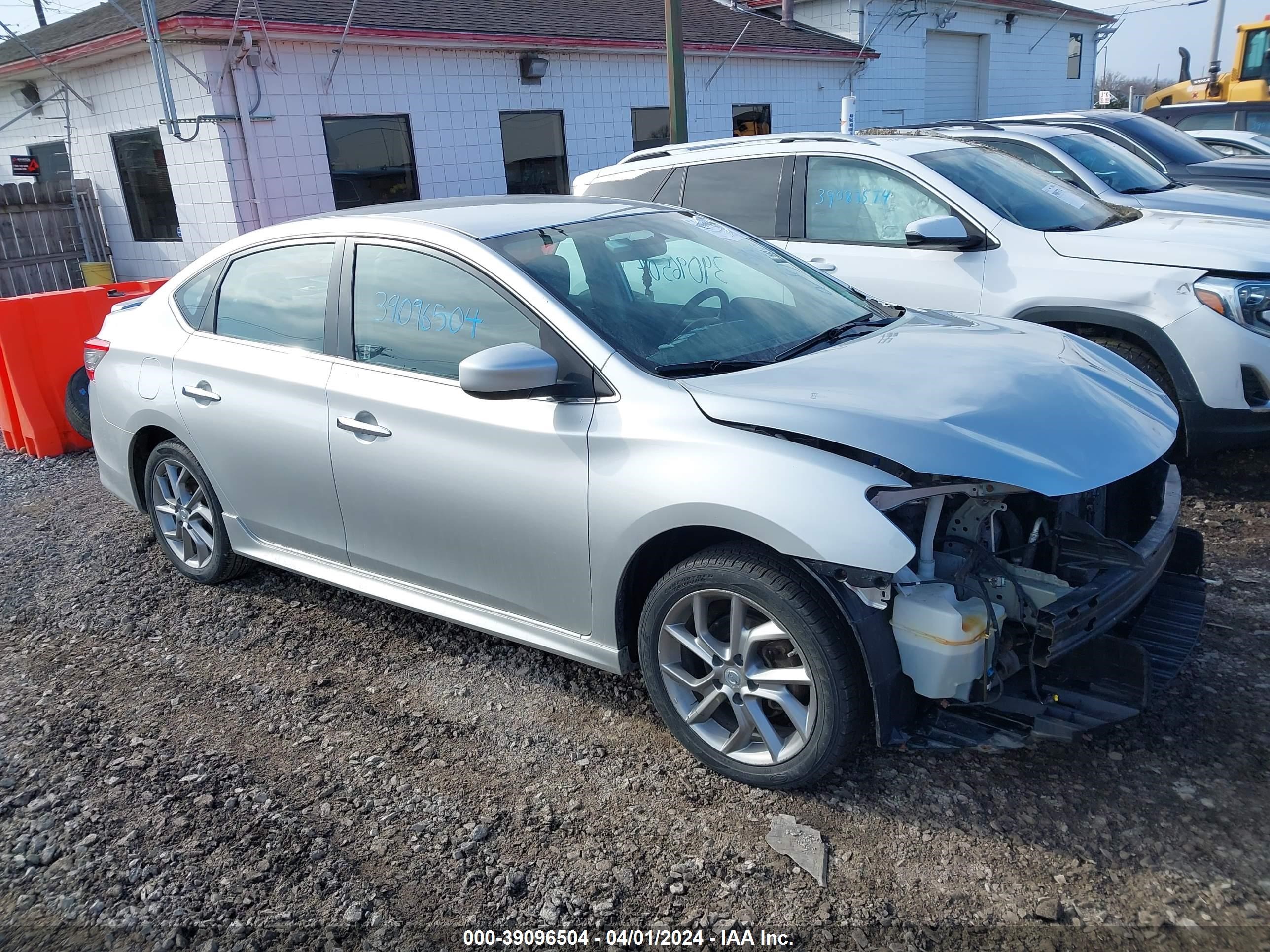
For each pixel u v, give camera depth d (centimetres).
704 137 1728
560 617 329
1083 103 2895
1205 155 1029
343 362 376
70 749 344
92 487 659
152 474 473
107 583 493
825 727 274
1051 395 300
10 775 330
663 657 307
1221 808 274
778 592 272
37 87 1373
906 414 275
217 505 446
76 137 1342
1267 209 712
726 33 1767
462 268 346
